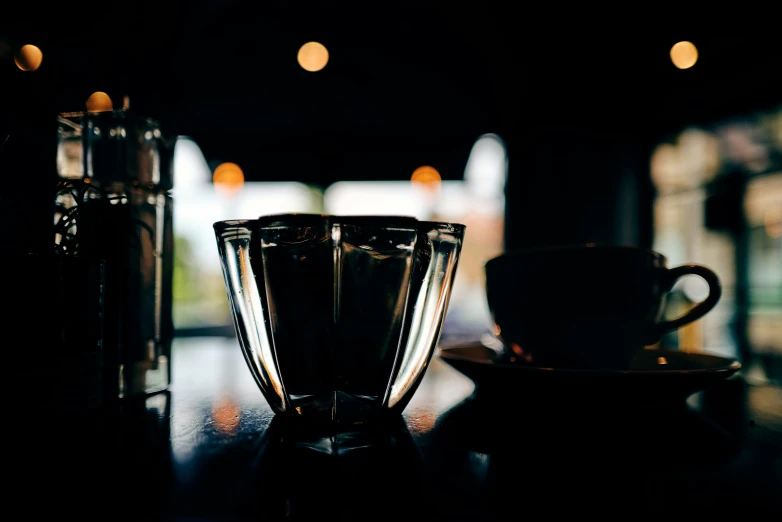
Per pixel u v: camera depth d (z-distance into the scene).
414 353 0.23
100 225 0.29
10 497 0.18
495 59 2.41
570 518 0.16
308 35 2.64
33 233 0.29
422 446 0.22
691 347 0.85
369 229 0.21
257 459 0.21
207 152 2.82
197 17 2.28
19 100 0.29
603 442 0.23
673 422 0.26
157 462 0.20
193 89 2.71
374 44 2.67
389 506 0.17
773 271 2.05
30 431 0.24
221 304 3.00
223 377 0.39
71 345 0.26
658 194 2.25
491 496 0.18
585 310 0.29
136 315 0.31
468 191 2.82
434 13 2.50
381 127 2.79
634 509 0.17
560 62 2.27
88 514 0.16
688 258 2.21
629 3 2.13
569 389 0.24
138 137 0.33
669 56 2.11
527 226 2.34
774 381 0.41
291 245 0.21
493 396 0.31
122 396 0.30
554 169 2.29
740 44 1.95
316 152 2.83
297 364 0.22
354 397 0.22
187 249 2.80
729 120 2.07
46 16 0.56
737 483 0.19
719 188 2.16
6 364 0.24
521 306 0.31
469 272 2.78
